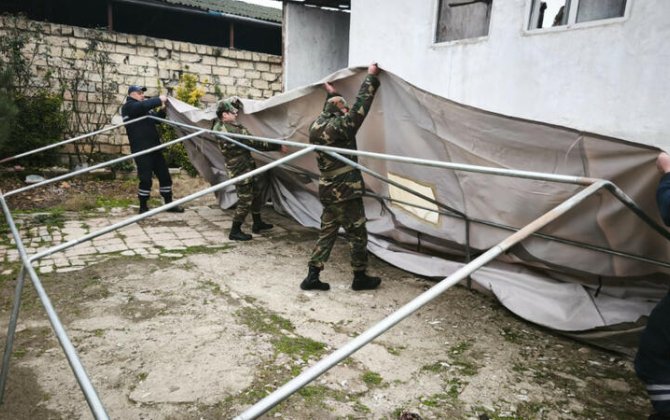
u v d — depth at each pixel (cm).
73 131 881
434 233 407
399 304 358
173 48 940
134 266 433
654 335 198
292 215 611
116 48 894
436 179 363
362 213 369
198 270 425
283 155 537
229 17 1000
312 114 444
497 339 304
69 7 1074
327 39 982
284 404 229
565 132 252
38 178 796
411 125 343
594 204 271
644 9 345
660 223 251
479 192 336
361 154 261
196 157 660
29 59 834
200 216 650
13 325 230
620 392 246
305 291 380
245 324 318
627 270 295
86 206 670
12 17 810
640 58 351
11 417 220
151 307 344
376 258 473
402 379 255
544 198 292
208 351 280
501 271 368
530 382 255
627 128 366
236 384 247
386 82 337
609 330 277
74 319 322
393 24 578
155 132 622
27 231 549
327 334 306
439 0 521
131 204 709
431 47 533
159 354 276
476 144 305
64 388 243
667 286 288
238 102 508
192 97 936
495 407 232
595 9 393
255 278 409
